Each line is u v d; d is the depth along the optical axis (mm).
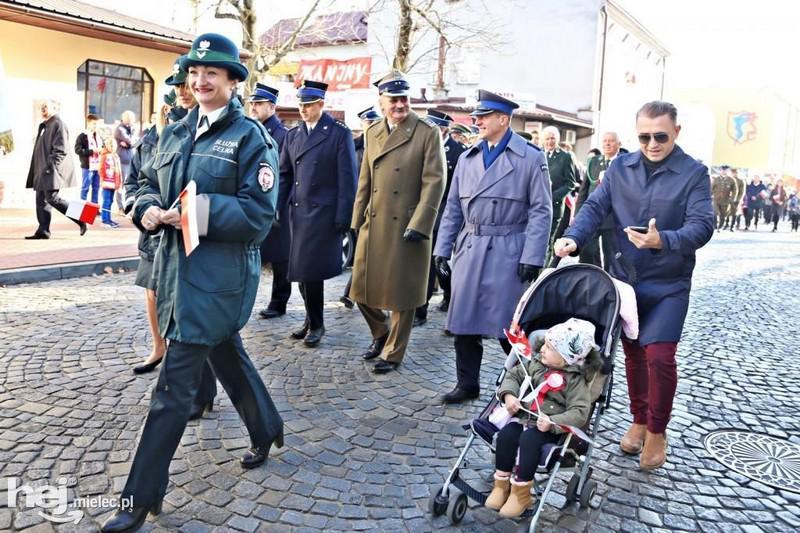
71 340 5344
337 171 5562
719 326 7332
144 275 4461
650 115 3562
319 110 5598
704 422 4453
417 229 4770
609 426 4297
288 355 5367
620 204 3781
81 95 13414
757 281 10812
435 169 4883
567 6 23719
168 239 2877
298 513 3072
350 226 5504
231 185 2898
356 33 22938
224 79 2922
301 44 25375
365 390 4691
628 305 3377
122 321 5965
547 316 3477
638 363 3867
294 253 5523
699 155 32125
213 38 2877
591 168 8594
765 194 24688
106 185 11359
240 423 3984
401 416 4266
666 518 3201
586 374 3039
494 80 23312
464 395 4539
